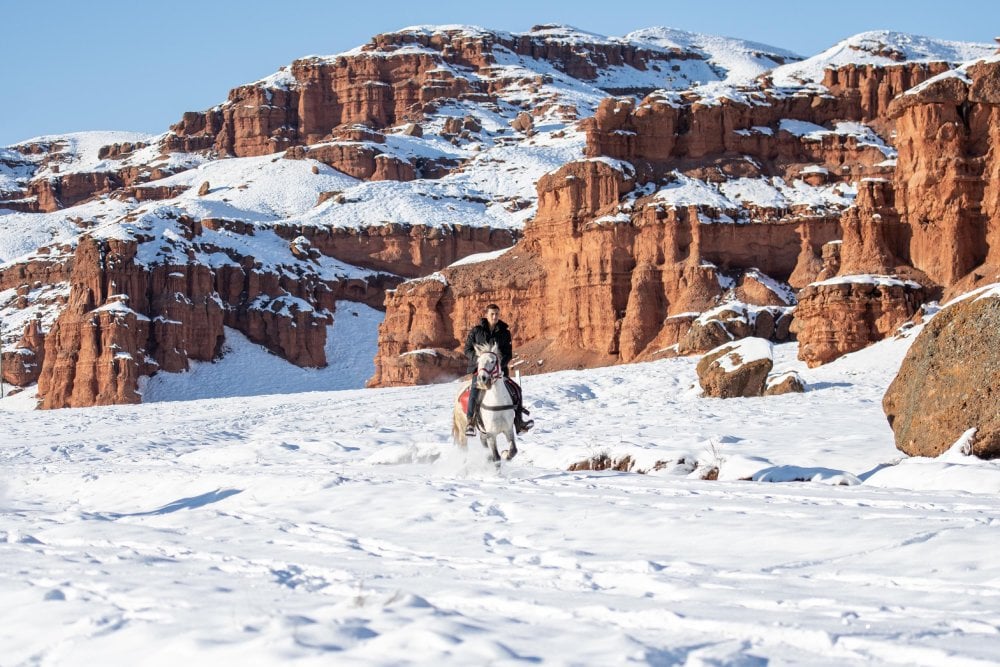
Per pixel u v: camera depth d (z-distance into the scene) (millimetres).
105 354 105938
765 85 85312
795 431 22297
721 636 6105
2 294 149125
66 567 9367
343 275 143625
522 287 78125
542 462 18297
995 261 48469
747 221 69000
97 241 112062
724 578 7992
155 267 115188
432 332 82500
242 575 8773
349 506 12977
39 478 20469
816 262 67750
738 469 15164
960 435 14859
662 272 68125
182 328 113750
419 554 9820
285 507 13266
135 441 32062
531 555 9344
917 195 51125
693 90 80812
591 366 69000
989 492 12500
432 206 160625
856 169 75938
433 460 19312
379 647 5848
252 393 113062
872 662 5523
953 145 50594
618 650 5703
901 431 15938
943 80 51000
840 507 11258
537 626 6406
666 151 76188
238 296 126938
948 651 5504
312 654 5730
